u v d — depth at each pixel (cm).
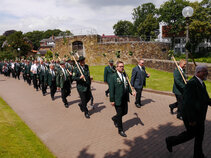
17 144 412
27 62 1555
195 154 355
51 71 895
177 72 581
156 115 653
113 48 2933
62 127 556
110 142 457
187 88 331
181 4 4159
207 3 4219
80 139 475
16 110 738
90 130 531
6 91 1152
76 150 420
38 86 1252
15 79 1772
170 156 388
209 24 4016
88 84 646
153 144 444
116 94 476
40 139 475
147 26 5131
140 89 742
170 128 538
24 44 5650
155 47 3088
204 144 438
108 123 584
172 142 376
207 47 4653
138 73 738
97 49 2959
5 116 609
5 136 441
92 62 2978
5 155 358
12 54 5016
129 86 507
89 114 675
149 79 1438
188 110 325
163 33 4825
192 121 324
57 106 791
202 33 4103
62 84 748
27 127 535
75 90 1147
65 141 464
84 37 2966
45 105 810
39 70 1009
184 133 359
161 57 3183
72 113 691
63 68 764
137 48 2942
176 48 5025
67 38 3041
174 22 4316
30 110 738
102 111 708
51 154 392
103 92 1073
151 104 795
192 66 1557
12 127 510
